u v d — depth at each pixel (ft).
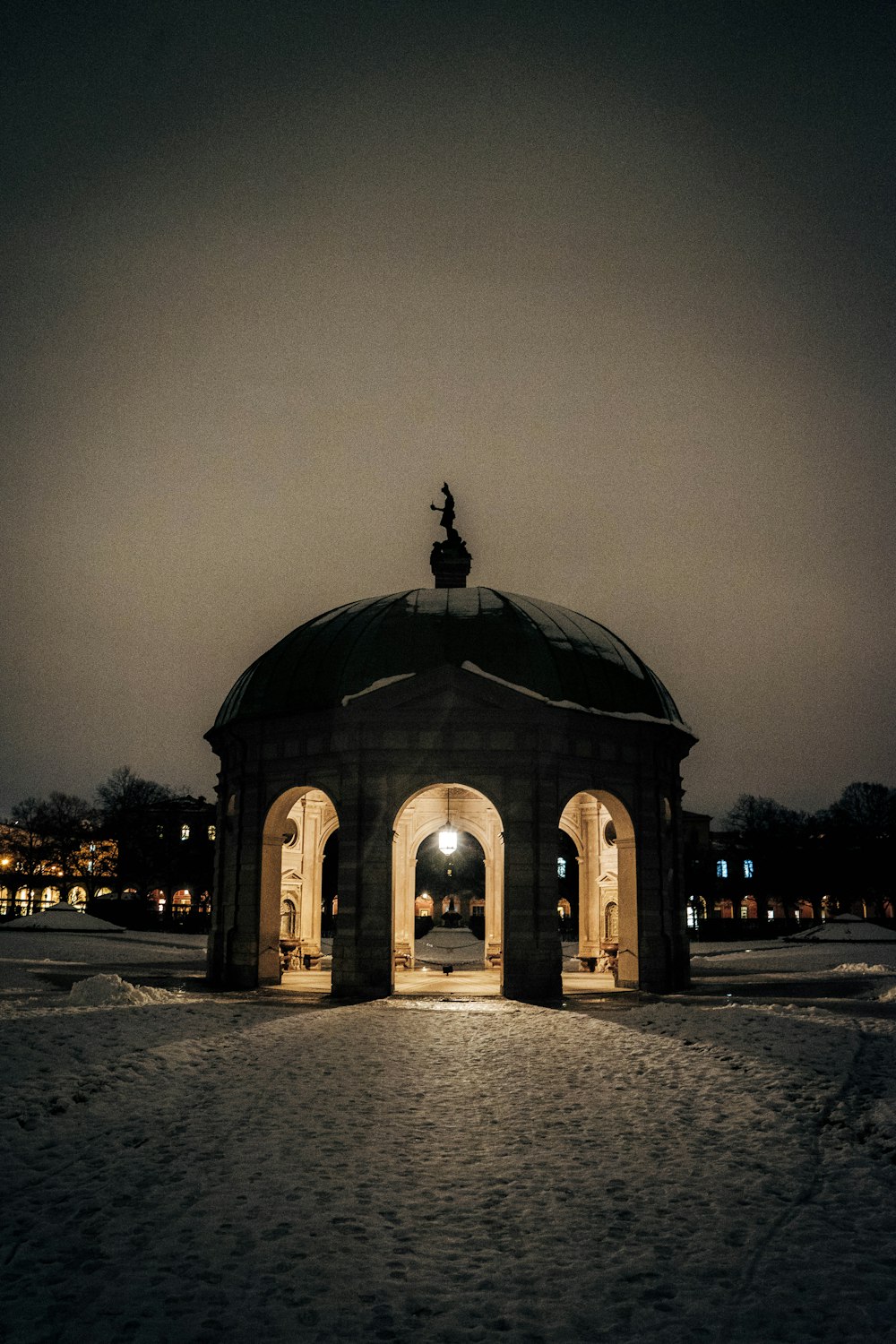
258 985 122.93
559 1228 46.16
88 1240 44.39
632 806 123.95
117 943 222.89
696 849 394.11
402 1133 59.41
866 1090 66.08
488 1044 81.97
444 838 155.02
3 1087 63.67
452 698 114.32
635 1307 38.78
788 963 188.65
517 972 110.42
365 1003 105.19
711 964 192.24
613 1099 65.92
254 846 125.39
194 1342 36.01
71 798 413.18
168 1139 57.72
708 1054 75.87
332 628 129.80
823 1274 41.04
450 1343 36.27
